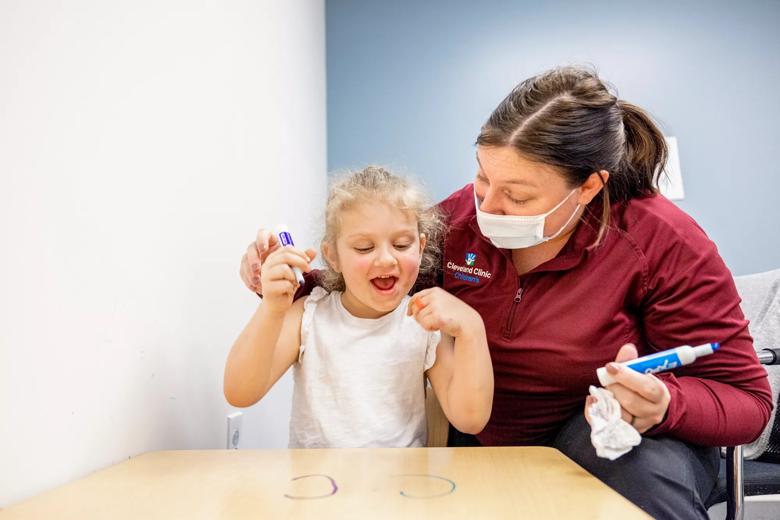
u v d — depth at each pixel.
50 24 0.73
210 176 1.18
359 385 0.99
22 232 0.68
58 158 0.74
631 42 2.49
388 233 0.96
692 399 0.84
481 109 2.53
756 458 1.34
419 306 0.92
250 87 1.45
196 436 1.08
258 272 0.98
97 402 0.80
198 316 1.10
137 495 0.64
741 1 2.46
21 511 0.60
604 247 1.00
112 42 0.86
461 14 2.58
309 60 2.19
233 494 0.63
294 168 1.88
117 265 0.85
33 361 0.69
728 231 2.39
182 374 1.03
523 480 0.66
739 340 0.93
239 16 1.38
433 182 2.52
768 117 2.42
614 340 0.99
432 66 2.56
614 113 0.97
